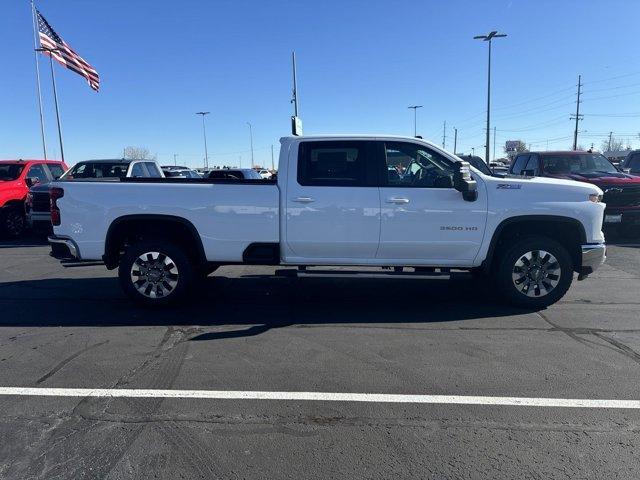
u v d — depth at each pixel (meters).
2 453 3.17
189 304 6.55
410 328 5.55
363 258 6.10
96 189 6.10
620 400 3.85
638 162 14.24
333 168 6.03
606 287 7.43
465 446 3.23
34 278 8.27
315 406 3.76
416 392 3.98
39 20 23.67
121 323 5.77
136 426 3.48
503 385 4.10
